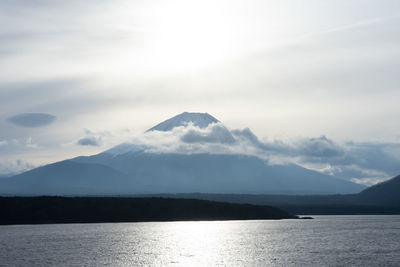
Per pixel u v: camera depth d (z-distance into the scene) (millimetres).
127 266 99312
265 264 101562
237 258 110562
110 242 141625
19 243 135500
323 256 112562
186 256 114125
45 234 165750
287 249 127000
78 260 105312
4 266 96625
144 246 132875
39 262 101625
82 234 166375
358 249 126125
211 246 134625
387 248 128125
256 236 164500
